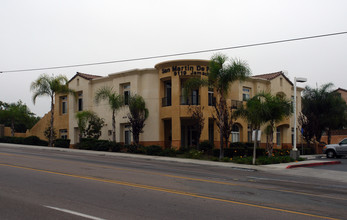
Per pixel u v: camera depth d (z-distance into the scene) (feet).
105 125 108.27
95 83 113.50
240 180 44.34
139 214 23.77
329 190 38.68
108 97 99.19
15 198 28.40
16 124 162.09
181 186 36.47
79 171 46.42
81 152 89.10
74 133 116.26
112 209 25.12
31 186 33.96
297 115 124.47
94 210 24.72
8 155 67.00
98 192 31.65
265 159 71.20
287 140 117.39
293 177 52.13
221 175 49.55
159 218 22.80
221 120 77.66
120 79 104.83
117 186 35.14
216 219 22.85
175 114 92.53
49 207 25.41
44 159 61.41
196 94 98.99
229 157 80.84
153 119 98.07
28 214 23.45
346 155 94.84
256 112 73.15
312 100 117.70
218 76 75.61
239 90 104.63
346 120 116.26
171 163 69.46
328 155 96.27
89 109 112.88
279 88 114.83
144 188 34.37
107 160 67.62
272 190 35.99
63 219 22.27
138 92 99.76
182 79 96.73
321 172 59.47
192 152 82.17
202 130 91.35
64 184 35.55
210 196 31.04
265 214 24.61
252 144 101.60
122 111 103.76
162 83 99.04
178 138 91.71
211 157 81.61
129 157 80.89
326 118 115.24
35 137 114.62
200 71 92.73
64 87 108.68
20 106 143.13
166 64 94.84
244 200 29.63
